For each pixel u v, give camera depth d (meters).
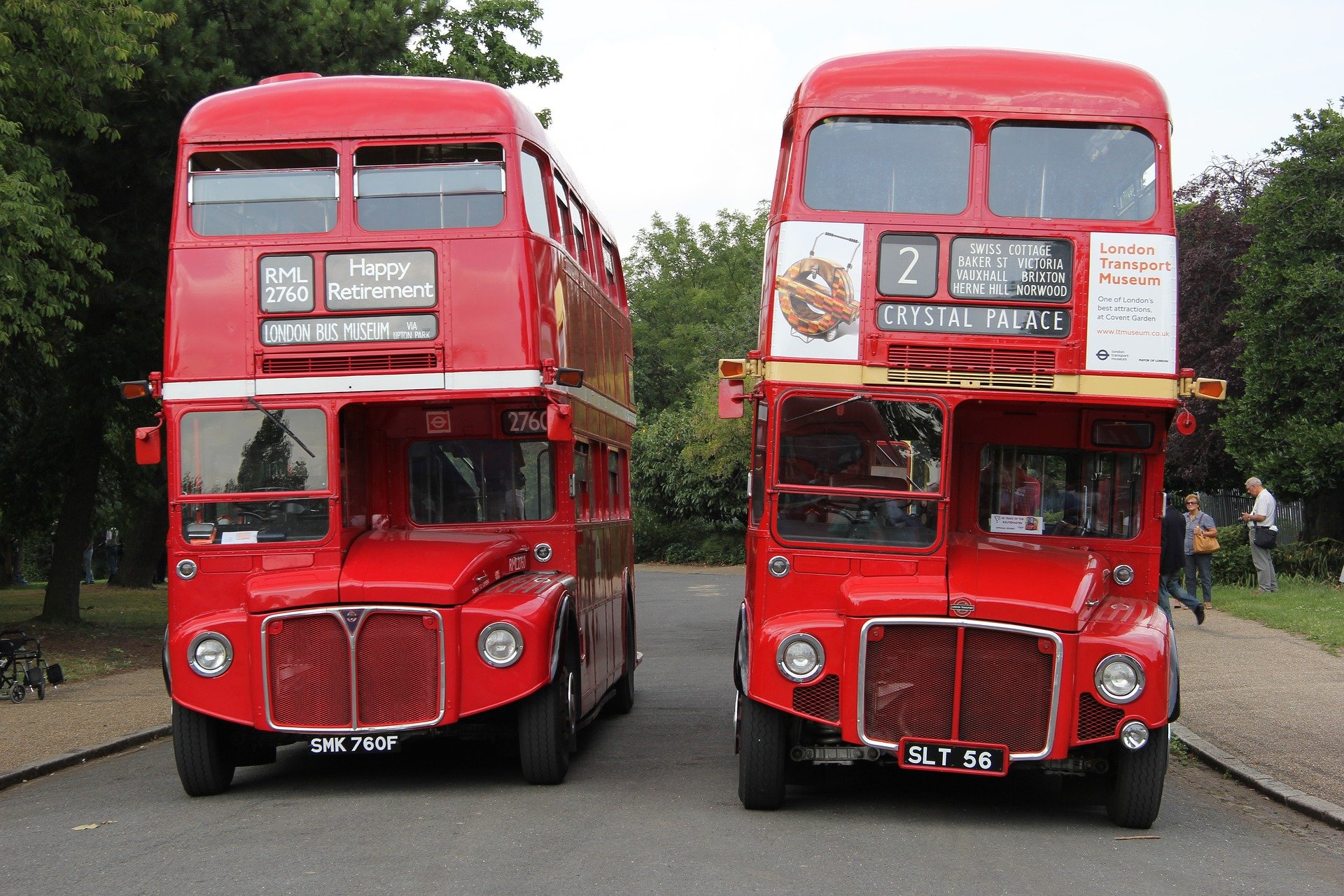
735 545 47.09
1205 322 31.59
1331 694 12.98
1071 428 9.22
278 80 10.45
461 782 9.85
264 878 6.77
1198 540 21.09
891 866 6.98
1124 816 8.20
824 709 8.16
